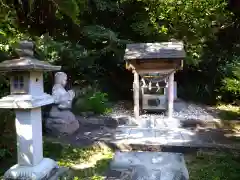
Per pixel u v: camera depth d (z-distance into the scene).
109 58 9.12
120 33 9.30
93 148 4.91
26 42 3.05
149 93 7.05
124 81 9.91
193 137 5.44
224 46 9.16
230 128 6.27
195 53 8.81
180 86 10.01
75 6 4.72
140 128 6.23
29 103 2.86
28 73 2.96
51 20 5.75
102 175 3.64
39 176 2.95
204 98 9.58
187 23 8.40
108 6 8.60
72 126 5.75
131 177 3.48
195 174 3.82
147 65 6.40
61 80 5.89
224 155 4.52
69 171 3.60
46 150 4.50
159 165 3.88
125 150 4.91
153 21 8.51
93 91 8.36
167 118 6.59
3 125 4.40
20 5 5.02
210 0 7.51
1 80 4.38
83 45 8.45
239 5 3.74
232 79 8.49
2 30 4.95
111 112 7.53
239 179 3.58
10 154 4.04
